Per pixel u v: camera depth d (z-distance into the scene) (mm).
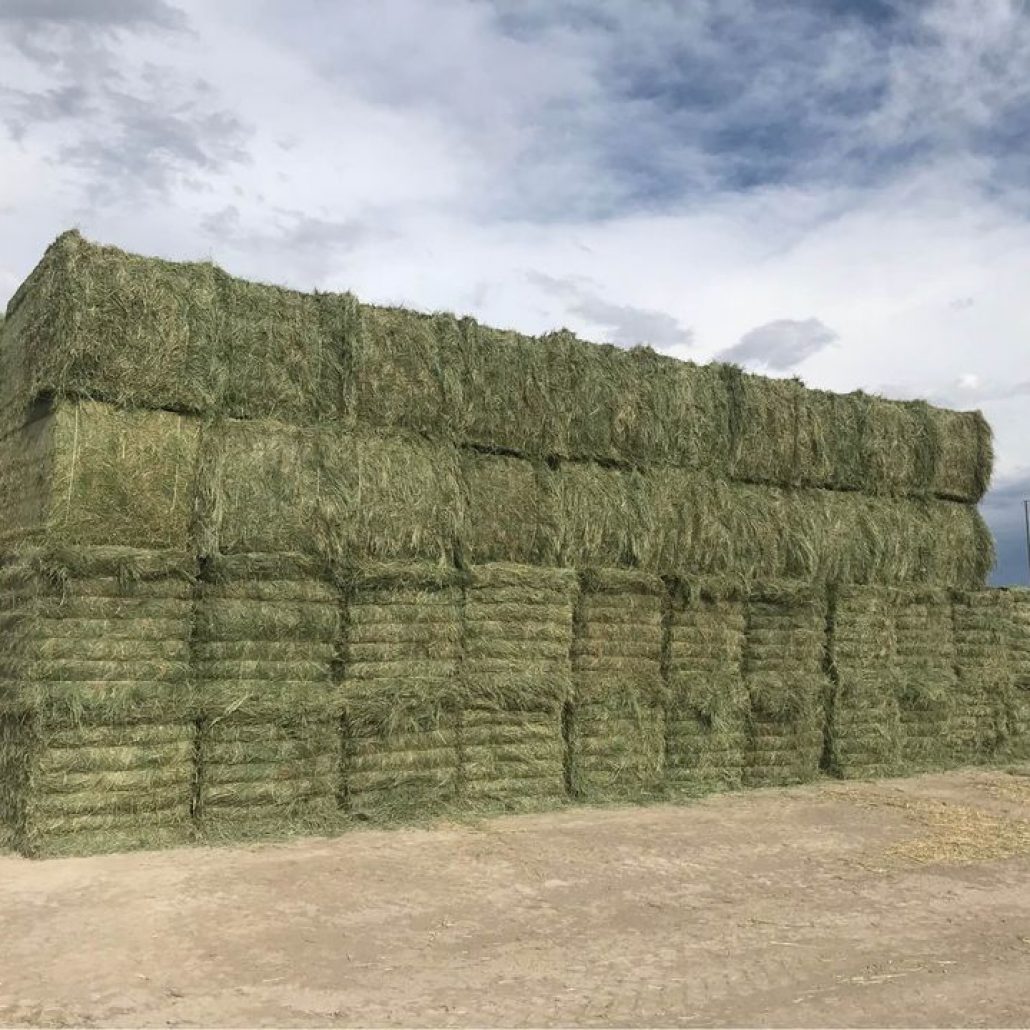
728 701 12258
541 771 11086
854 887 8250
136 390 9312
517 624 10953
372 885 8039
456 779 10680
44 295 9305
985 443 15227
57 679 8789
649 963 6367
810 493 13602
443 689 10422
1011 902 7891
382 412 10625
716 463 12797
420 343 10828
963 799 12148
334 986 5891
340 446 10219
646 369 12352
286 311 10227
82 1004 5566
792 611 13016
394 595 10312
